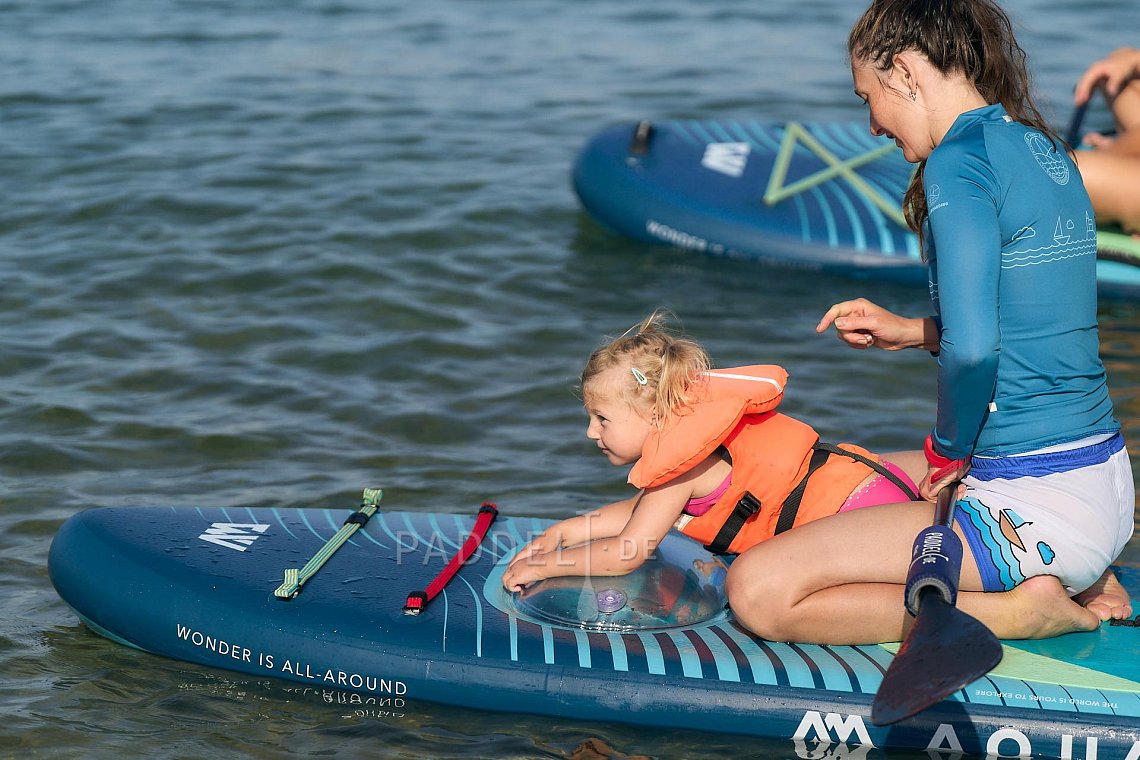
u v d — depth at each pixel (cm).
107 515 847
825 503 740
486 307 1335
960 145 655
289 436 1070
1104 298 1356
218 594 771
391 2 2622
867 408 1124
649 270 1454
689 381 736
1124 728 681
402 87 2072
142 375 1169
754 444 746
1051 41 2267
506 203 1606
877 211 1494
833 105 1978
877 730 696
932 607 630
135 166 1688
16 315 1280
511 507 964
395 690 736
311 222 1524
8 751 692
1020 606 700
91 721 721
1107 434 689
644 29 2434
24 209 1546
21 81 2042
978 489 695
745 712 704
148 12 2503
